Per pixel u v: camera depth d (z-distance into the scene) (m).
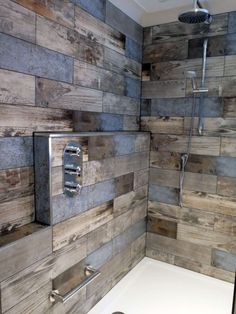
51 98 1.31
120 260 1.92
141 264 2.20
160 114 2.11
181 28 1.96
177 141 2.06
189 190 2.05
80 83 1.49
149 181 2.21
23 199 1.21
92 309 1.65
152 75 2.11
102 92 1.69
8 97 1.09
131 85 2.02
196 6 1.60
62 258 1.34
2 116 1.08
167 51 2.03
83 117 1.54
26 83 1.17
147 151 2.14
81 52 1.47
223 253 1.97
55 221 1.27
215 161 1.93
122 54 1.87
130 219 1.99
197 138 1.98
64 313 1.40
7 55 1.07
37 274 1.19
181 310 1.72
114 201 1.76
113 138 1.68
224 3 1.73
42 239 1.20
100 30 1.62
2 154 1.10
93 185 1.53
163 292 1.88
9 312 1.06
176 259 2.17
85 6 1.48
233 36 1.79
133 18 1.95
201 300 1.81
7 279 1.04
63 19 1.33
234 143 1.85
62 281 1.36
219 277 2.00
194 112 1.97
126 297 1.82
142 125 2.19
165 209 2.17
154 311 1.70
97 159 1.54
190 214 2.07
